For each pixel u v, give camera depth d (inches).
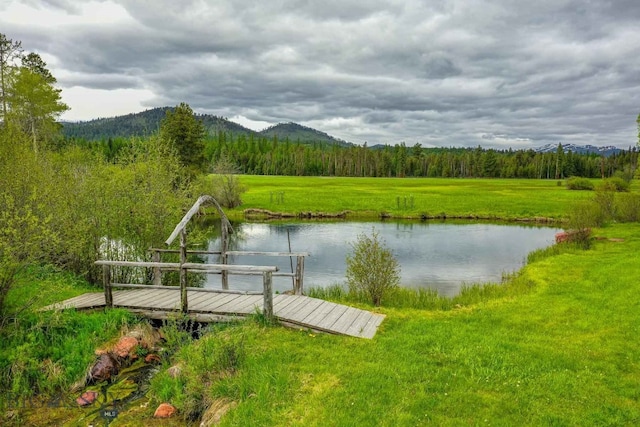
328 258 1028.5
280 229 1508.4
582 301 529.0
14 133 594.9
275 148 6850.4
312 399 276.2
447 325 428.8
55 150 915.4
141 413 306.2
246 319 412.8
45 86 1653.5
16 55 1552.7
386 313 480.7
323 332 397.4
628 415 257.6
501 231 1481.3
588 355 350.9
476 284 768.9
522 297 568.4
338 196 2453.2
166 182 663.1
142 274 622.8
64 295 488.1
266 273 408.8
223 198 1982.0
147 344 411.5
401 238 1321.4
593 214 1294.3
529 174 6136.8
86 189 585.9
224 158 2098.9
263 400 277.0
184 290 428.8
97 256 577.3
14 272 378.0
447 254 1074.7
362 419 253.4
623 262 750.5
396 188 3201.3
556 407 268.1
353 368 318.0
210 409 287.0
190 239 681.6
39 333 373.1
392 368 318.0
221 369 323.3
